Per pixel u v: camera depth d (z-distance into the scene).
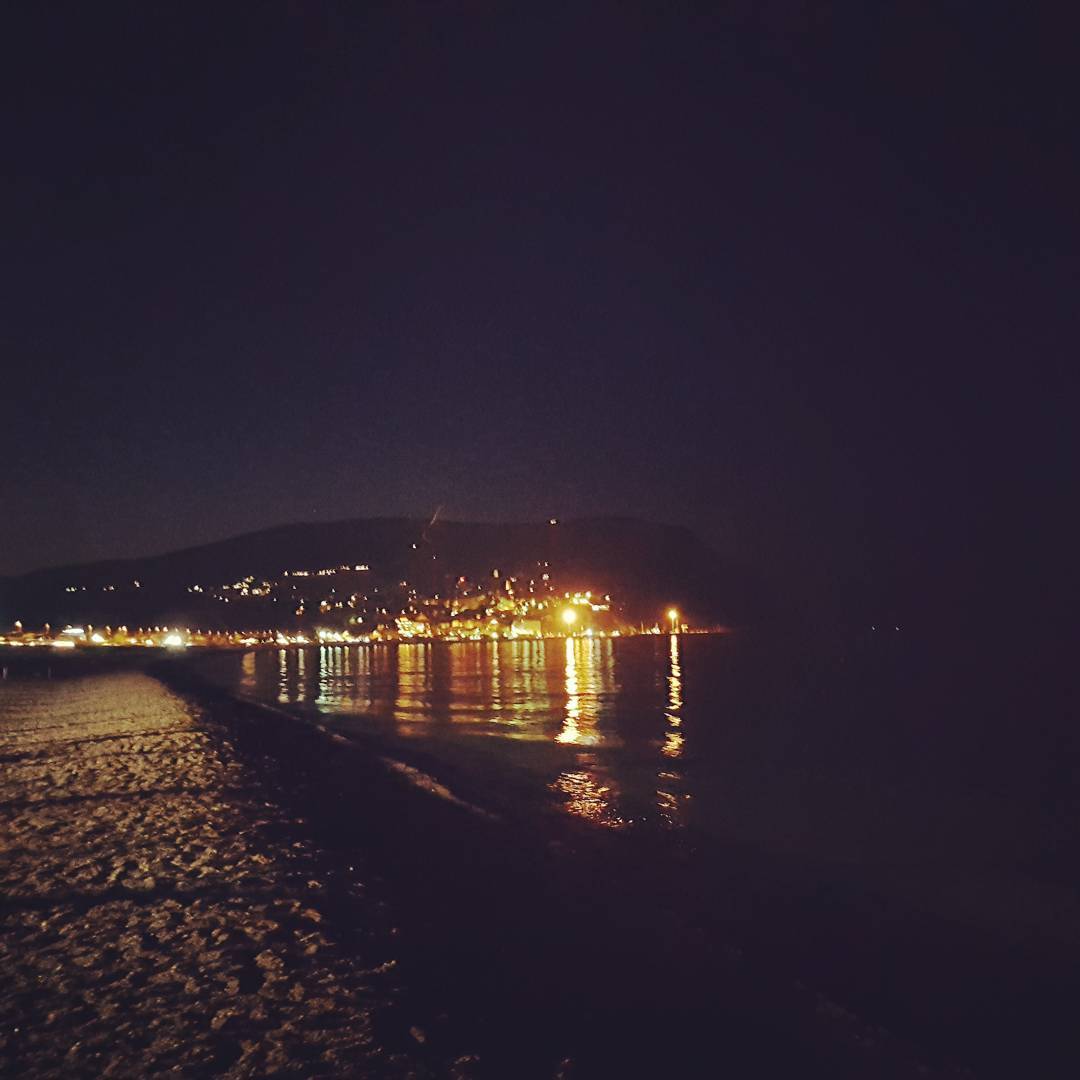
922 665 79.94
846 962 9.17
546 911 10.09
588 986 8.01
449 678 74.81
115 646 148.88
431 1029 7.11
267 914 9.91
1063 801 18.88
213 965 8.45
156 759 21.70
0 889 10.87
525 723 36.09
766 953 9.25
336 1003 7.59
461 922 9.68
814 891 11.77
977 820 16.77
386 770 20.42
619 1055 6.74
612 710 42.56
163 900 10.41
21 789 17.58
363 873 11.55
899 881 12.41
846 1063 6.72
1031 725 34.47
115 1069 6.48
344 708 43.34
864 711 40.84
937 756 25.81
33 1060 6.64
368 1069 6.48
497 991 7.89
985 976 8.83
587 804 17.62
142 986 7.95
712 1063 6.62
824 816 17.06
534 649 168.50
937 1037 7.47
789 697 49.78
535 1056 6.72
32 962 8.53
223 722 30.67
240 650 162.62
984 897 11.63
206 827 14.14
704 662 97.94
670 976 8.27
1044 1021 7.79
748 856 13.63
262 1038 6.98
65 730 28.34
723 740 30.05
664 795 19.06
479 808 16.16
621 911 10.16
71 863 12.01
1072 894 11.80
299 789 17.64
